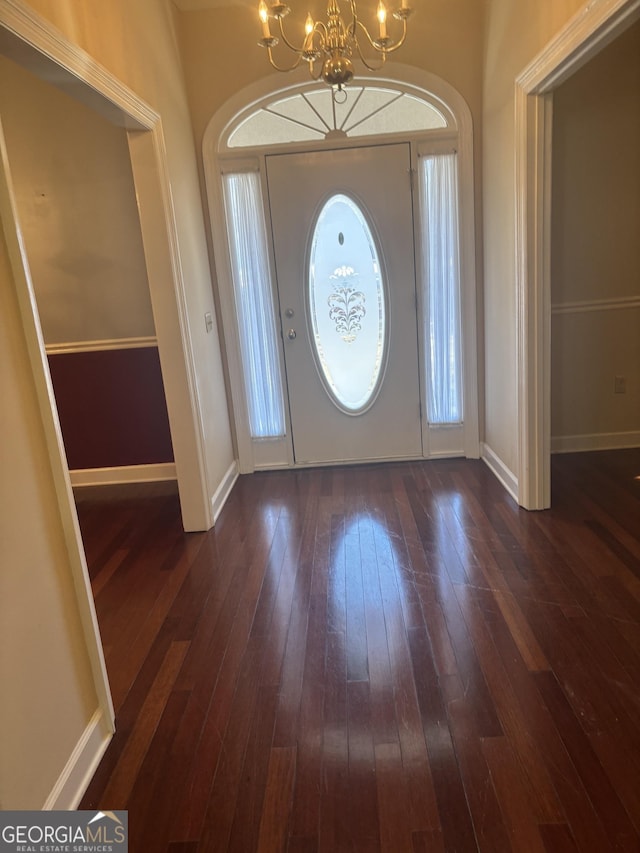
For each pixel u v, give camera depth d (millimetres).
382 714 1921
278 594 2668
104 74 2262
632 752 1712
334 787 1671
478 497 3518
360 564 2861
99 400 4184
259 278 3947
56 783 1610
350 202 3820
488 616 2385
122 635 2461
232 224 3861
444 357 4035
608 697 1921
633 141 3654
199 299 3547
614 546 2838
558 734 1792
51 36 1828
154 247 3025
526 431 3186
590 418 4129
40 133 3705
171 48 3301
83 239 3887
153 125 2885
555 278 3895
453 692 1993
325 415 4168
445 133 3672
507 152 3148
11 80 3621
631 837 1468
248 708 1997
